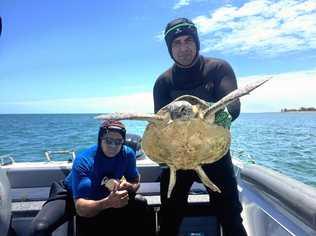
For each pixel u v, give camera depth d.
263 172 1.63
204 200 1.76
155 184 1.98
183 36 1.47
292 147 7.82
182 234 1.72
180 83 1.55
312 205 1.16
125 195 1.51
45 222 1.49
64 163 2.10
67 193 1.66
